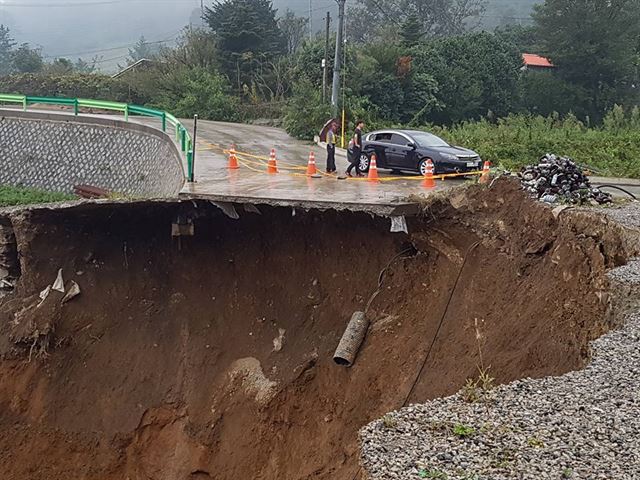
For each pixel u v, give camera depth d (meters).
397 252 14.31
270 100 42.28
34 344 15.34
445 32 64.31
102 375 15.30
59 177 27.33
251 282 16.03
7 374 15.20
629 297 9.38
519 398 6.95
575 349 9.72
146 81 44.94
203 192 14.20
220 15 47.50
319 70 34.38
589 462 5.67
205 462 13.73
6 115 28.62
